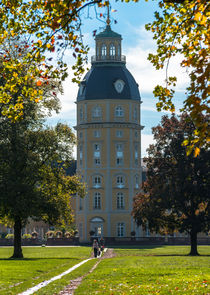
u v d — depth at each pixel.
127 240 99.31
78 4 14.30
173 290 20.53
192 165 62.69
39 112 50.53
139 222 66.31
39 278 27.73
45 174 51.84
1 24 15.84
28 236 103.94
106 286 22.70
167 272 29.58
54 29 14.63
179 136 63.34
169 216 64.75
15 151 47.53
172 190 62.34
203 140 12.41
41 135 50.69
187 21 14.60
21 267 34.78
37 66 15.57
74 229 104.31
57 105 50.56
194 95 11.98
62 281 25.25
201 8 13.14
